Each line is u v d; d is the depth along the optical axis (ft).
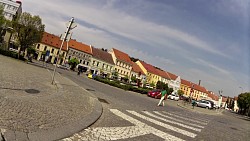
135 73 328.08
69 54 276.00
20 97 28.86
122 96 67.00
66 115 25.68
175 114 50.93
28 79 47.34
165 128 29.76
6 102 24.81
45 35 270.05
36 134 17.93
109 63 300.20
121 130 24.47
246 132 47.14
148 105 58.90
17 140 16.08
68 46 276.21
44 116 23.24
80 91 48.62
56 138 18.12
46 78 58.49
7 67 62.39
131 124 28.30
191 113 68.44
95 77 138.92
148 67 360.07
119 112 35.19
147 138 23.32
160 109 55.31
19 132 17.39
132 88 119.03
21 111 22.93
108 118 29.43
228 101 393.50
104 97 50.90
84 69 284.00
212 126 43.21
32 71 70.38
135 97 79.41
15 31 129.70
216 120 61.93
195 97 428.15
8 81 38.50
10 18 239.09
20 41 130.93
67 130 20.48
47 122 21.63
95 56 289.94
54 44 270.26
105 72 297.53
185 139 26.00
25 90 34.65
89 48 295.69
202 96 435.53
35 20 129.59
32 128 19.07
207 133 33.01
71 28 50.16
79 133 20.76
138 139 22.38
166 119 38.17
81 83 76.43
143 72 341.00
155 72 362.12
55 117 23.86
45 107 26.89
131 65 322.34
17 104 25.11
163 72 395.75
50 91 39.29
